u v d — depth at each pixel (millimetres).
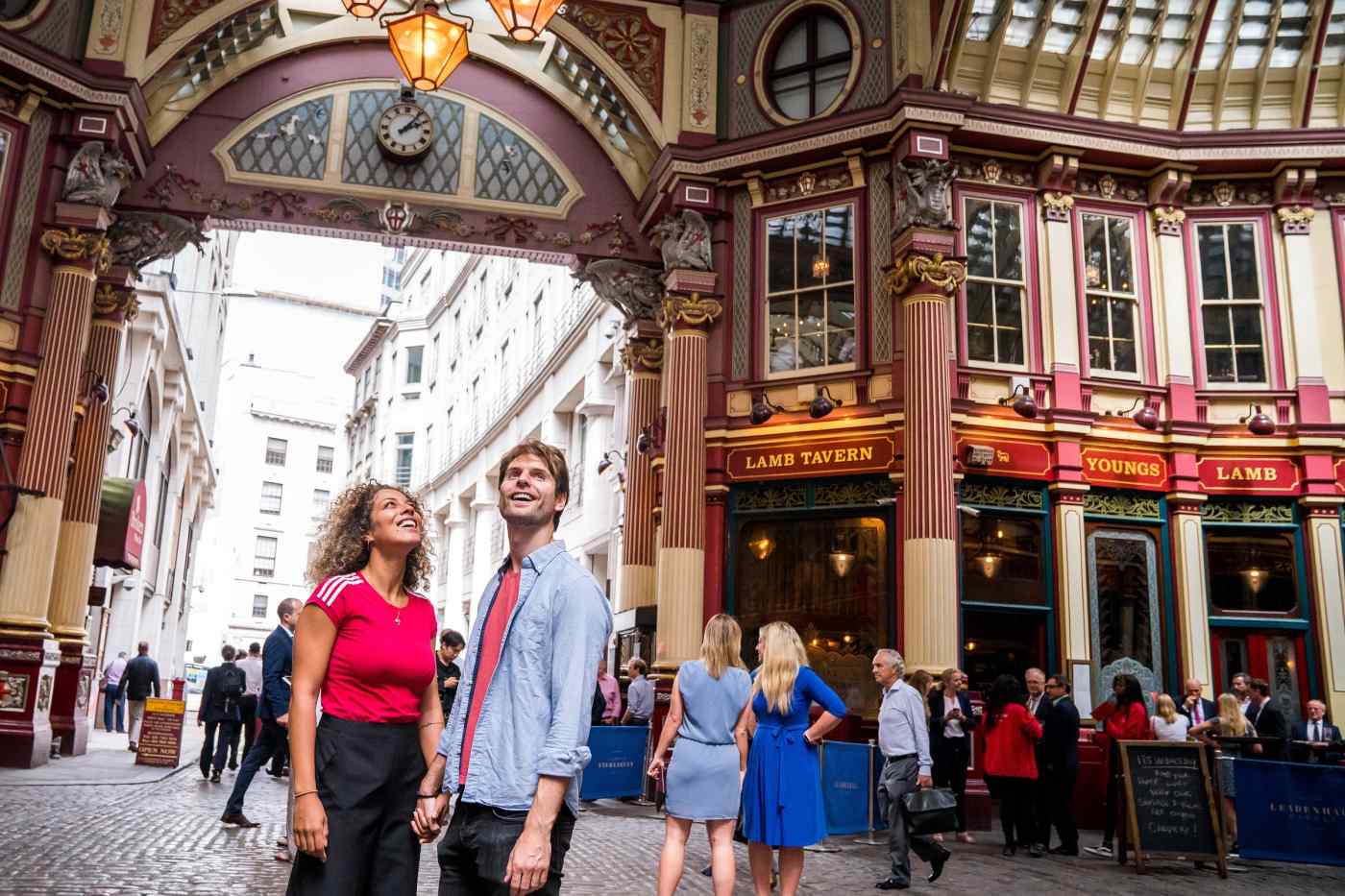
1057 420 14523
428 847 9758
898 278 14453
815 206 15688
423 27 12750
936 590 13398
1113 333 15227
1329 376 15086
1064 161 15164
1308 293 15258
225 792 12711
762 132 16250
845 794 11156
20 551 14141
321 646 3607
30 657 14016
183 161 16641
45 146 15031
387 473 48094
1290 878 9812
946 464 13742
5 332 14461
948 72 14797
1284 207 15445
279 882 7324
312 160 17062
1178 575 14594
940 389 13898
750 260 15969
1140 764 10039
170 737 15844
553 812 3164
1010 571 14320
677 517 15164
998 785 10641
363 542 3922
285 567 76250
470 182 17484
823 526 14914
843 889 8344
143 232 16438
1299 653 14609
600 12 16922
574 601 3395
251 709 14711
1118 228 15500
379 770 3586
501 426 36625
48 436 14438
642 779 14438
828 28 16281
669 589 14984
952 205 15008
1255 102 15484
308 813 3412
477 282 41781
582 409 27641
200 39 15938
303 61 17344
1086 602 14234
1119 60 15258
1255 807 10492
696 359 15688
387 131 17172
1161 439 14938
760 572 15148
